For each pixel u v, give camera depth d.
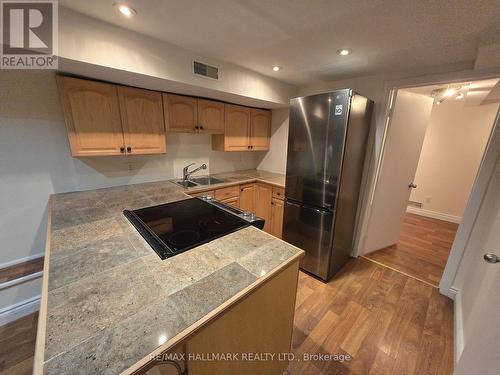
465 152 3.64
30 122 1.64
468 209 1.79
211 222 1.37
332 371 1.35
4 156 1.58
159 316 0.66
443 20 1.18
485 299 1.10
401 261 2.58
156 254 0.99
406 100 2.31
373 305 1.88
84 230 1.22
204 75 1.84
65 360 0.53
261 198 2.89
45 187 1.79
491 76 1.63
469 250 1.83
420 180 4.13
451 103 3.64
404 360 1.42
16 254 1.73
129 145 1.92
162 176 2.53
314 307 1.85
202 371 0.78
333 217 2.03
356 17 1.20
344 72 2.17
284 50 1.68
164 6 1.15
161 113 2.08
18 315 1.67
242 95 2.20
